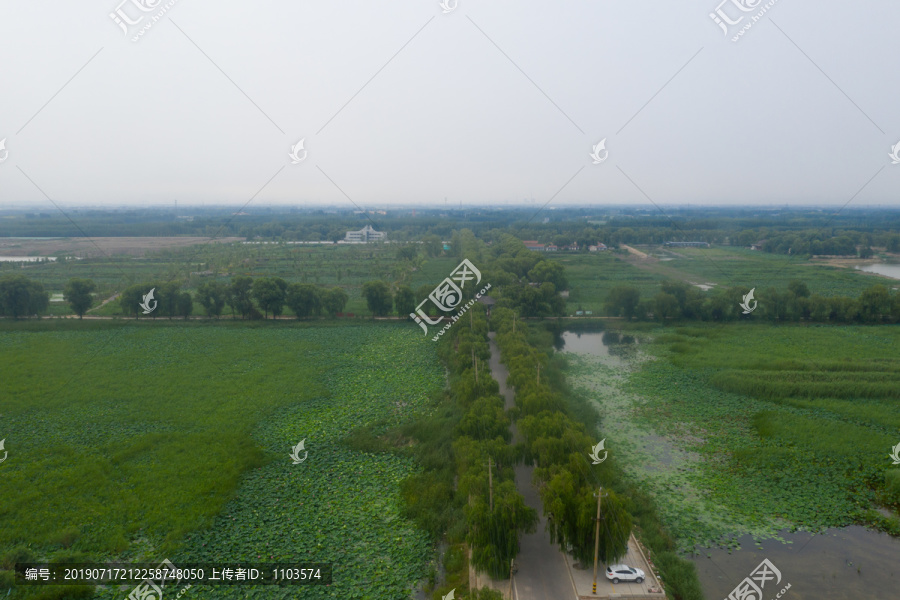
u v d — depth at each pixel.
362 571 31.16
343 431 50.06
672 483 40.97
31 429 49.91
